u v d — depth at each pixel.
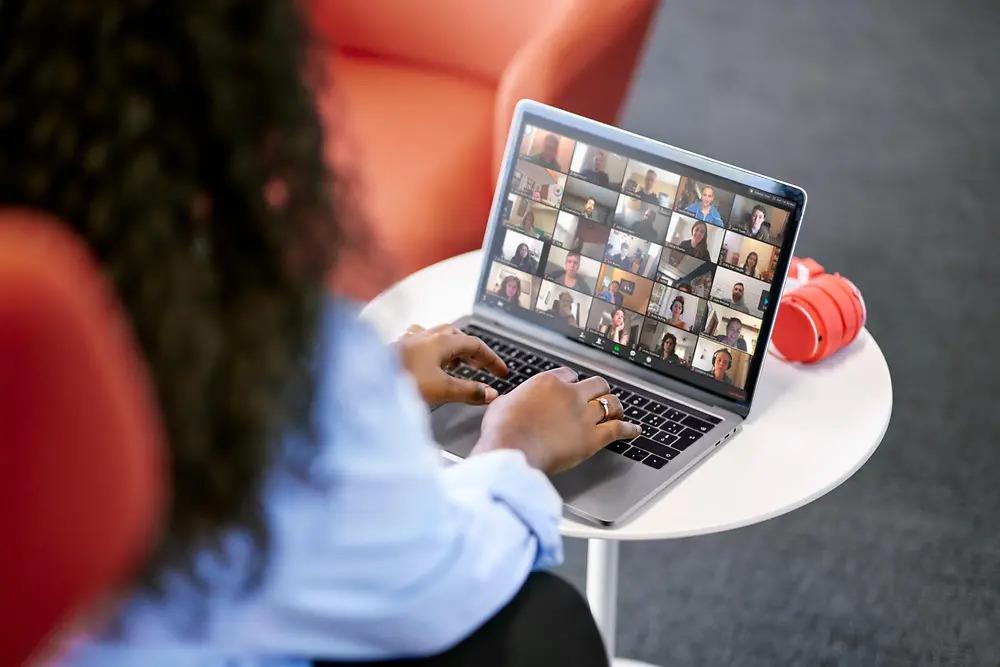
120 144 0.59
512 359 1.45
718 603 2.01
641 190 1.42
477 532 0.91
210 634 0.74
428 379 1.27
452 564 0.84
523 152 1.48
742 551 2.12
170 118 0.60
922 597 2.03
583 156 1.45
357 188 0.72
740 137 3.40
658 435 1.33
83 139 0.59
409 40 2.27
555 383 1.21
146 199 0.59
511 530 0.96
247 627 0.76
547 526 0.99
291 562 0.73
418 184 1.95
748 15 4.10
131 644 0.72
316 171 0.67
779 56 3.84
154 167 0.59
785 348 1.46
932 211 3.11
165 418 0.60
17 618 0.49
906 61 3.83
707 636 1.95
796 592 2.03
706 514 1.24
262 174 0.64
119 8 0.57
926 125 3.50
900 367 2.55
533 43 2.03
